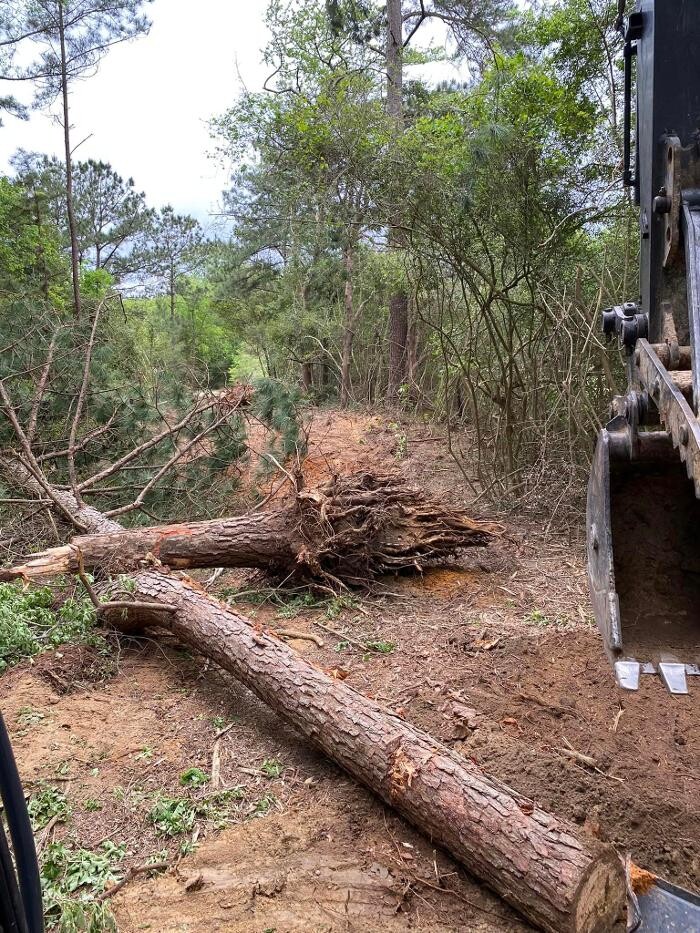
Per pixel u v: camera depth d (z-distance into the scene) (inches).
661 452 91.3
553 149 271.1
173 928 91.6
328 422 415.2
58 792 118.9
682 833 109.1
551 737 136.4
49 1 443.2
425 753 112.8
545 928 90.7
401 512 223.5
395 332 485.4
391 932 91.9
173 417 311.7
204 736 139.4
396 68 477.4
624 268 251.4
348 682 158.2
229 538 207.6
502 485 289.6
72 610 177.8
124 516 280.1
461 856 101.3
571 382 259.1
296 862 104.6
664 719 142.3
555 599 204.2
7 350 293.1
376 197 296.0
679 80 93.0
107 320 352.5
